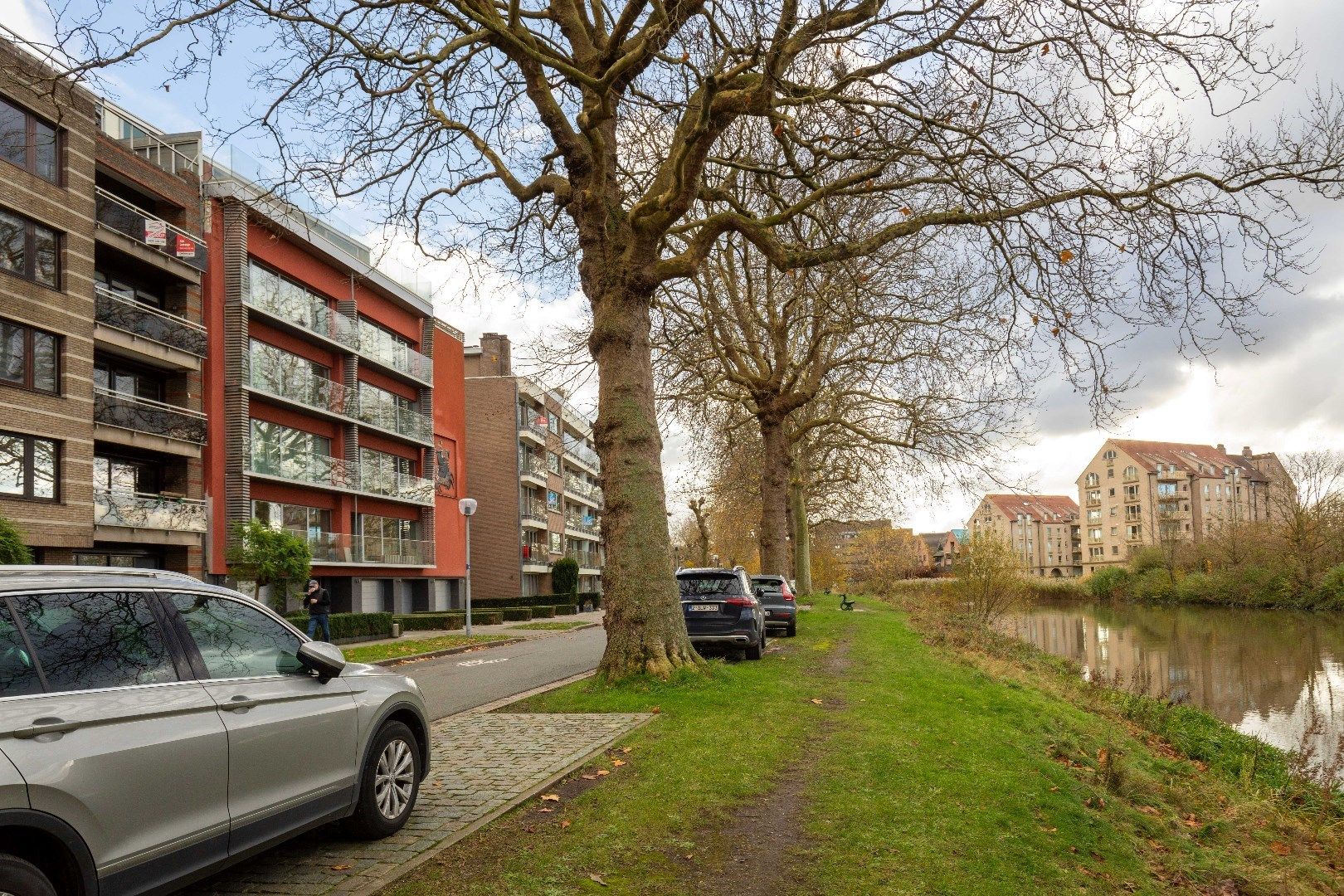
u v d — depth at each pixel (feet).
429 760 19.36
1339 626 140.46
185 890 14.58
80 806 11.03
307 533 107.96
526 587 191.11
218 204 94.53
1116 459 385.29
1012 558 93.56
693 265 38.52
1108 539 388.57
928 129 34.37
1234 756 46.01
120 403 78.38
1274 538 188.34
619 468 37.11
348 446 116.78
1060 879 16.58
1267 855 22.82
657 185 39.52
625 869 15.93
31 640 11.58
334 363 116.47
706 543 188.24
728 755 24.07
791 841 17.53
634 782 21.61
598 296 38.04
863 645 57.88
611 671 35.88
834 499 133.59
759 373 91.04
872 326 66.85
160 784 12.25
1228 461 392.06
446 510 146.82
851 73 35.32
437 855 16.46
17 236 67.31
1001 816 19.51
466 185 42.65
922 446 78.84
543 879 15.23
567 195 40.09
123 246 79.20
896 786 21.35
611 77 32.55
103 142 78.54
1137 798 25.40
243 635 15.33
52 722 11.03
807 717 29.89
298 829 15.06
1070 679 63.87
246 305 95.40
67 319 71.00
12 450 66.64
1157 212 33.65
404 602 132.87
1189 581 198.18
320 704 15.98
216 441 91.97
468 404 181.88
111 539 77.00
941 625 81.87
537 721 29.89
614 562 36.68
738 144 47.96
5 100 66.23
